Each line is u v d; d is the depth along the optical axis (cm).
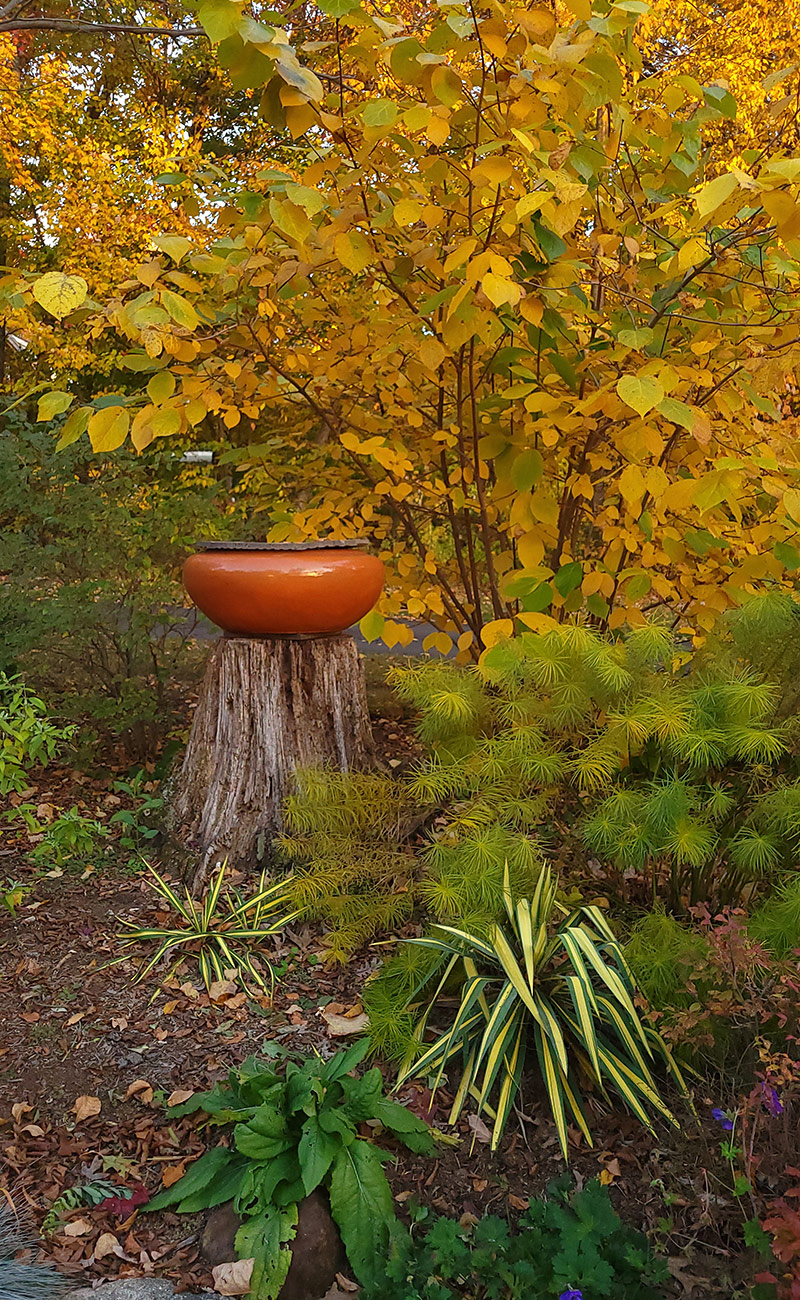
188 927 328
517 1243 192
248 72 225
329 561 364
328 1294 194
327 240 288
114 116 1080
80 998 291
